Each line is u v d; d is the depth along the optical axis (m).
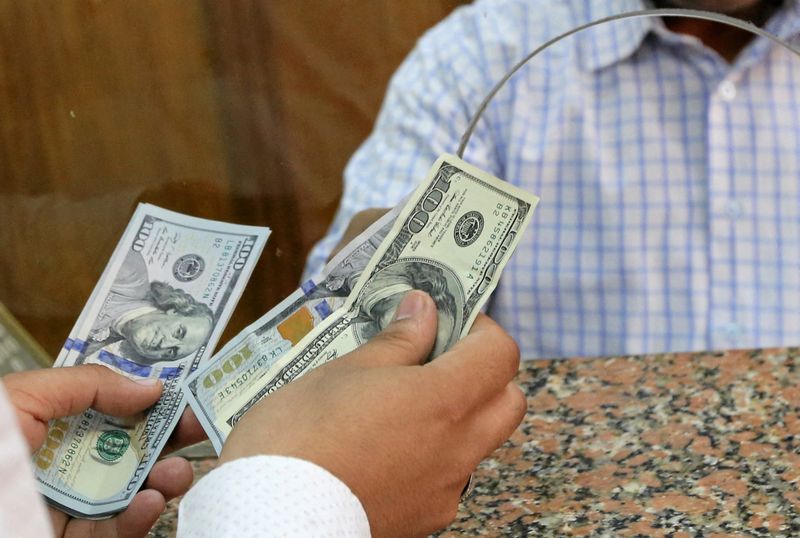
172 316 0.88
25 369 1.12
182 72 1.25
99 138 1.21
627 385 1.03
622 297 1.58
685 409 0.97
